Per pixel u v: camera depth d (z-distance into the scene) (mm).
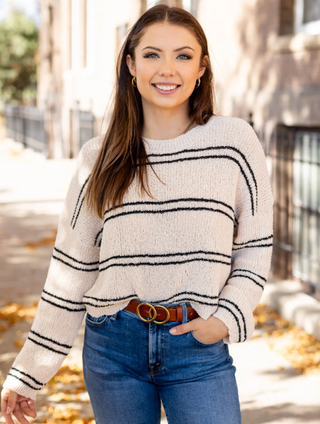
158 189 1742
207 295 1729
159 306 1761
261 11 6473
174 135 1846
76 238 1910
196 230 1729
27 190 13031
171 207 1736
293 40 5777
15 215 10422
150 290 1771
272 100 6191
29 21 30672
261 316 5277
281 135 6152
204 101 1862
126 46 1868
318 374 4113
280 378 4078
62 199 12023
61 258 1954
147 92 1789
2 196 12281
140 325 1786
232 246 1910
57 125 17234
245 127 1811
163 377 1784
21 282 6562
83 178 1910
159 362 1771
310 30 5875
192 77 1783
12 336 4891
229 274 1870
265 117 6371
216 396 1739
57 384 4004
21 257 7699
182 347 1758
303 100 5609
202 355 1771
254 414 3574
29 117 20328
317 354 4449
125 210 1757
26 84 32125
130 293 1791
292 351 4504
